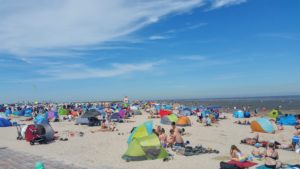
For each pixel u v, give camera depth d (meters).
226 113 61.75
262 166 15.29
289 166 14.95
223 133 29.83
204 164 16.55
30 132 25.53
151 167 16.09
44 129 25.06
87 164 16.84
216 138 26.48
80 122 40.03
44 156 19.22
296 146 20.91
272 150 15.79
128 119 47.72
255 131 30.80
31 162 17.42
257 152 18.41
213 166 16.11
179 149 19.84
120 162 17.39
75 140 25.86
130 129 33.50
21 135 27.44
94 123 38.75
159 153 18.06
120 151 20.72
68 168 15.91
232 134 29.11
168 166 16.25
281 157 18.62
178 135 21.47
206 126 36.31
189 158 18.06
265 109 72.50
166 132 30.64
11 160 18.02
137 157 17.70
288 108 78.62
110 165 16.62
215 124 38.59
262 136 28.05
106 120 42.91
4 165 16.75
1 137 28.92
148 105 86.06
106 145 23.19
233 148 16.77
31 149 21.97
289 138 26.89
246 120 43.62
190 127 35.34
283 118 38.94
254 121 30.92
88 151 20.94
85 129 34.50
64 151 21.05
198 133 29.84
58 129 34.97
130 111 57.22
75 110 62.59
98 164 16.88
